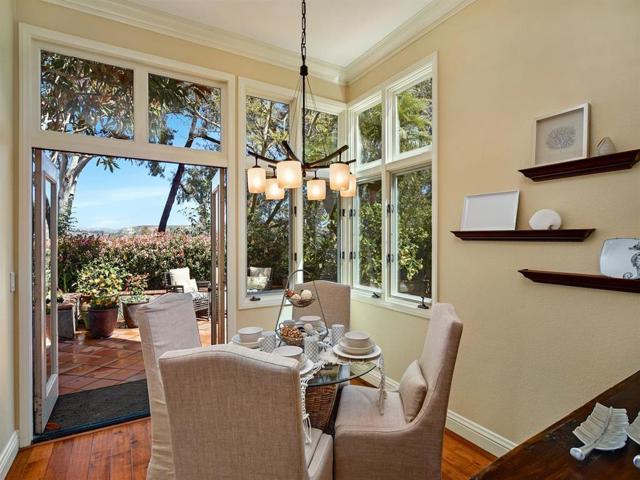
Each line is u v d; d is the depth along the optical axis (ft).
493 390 7.23
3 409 6.64
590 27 5.69
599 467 2.67
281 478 3.72
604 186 5.49
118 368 12.75
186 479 3.97
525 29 6.66
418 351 9.25
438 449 5.37
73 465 6.86
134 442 7.68
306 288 9.57
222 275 10.37
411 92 10.02
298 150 11.32
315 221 12.02
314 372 5.57
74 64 8.32
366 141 11.85
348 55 10.94
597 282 5.45
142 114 9.00
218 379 3.67
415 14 8.84
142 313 6.01
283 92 10.98
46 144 7.81
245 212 10.37
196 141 9.80
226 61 10.03
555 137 6.15
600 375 5.56
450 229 8.22
